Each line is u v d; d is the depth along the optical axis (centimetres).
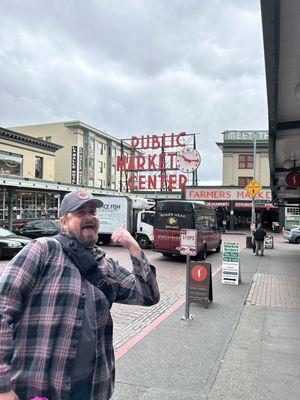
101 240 2581
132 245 273
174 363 555
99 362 238
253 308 892
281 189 1972
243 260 1880
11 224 2853
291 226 4659
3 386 199
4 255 1661
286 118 984
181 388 477
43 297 227
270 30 524
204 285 905
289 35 547
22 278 222
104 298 243
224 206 4978
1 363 202
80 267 238
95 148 6406
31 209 3259
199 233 1866
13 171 3653
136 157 4975
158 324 755
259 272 1476
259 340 659
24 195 3181
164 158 4859
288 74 693
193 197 4859
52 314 225
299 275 1402
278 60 614
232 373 522
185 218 1836
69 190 3391
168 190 4938
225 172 5509
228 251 1212
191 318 796
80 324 228
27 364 222
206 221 2033
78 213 249
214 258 2031
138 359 570
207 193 4834
